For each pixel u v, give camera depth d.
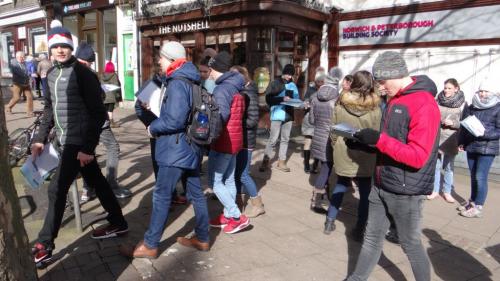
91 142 3.50
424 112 2.63
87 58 4.38
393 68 2.74
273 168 7.21
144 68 13.62
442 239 4.36
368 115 3.94
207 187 5.82
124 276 3.34
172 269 3.48
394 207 2.81
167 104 3.31
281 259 3.75
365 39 10.09
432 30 8.82
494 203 5.63
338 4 10.65
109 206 3.99
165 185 3.46
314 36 11.12
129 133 10.02
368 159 3.98
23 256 2.06
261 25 9.98
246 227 4.36
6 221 1.92
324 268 3.61
